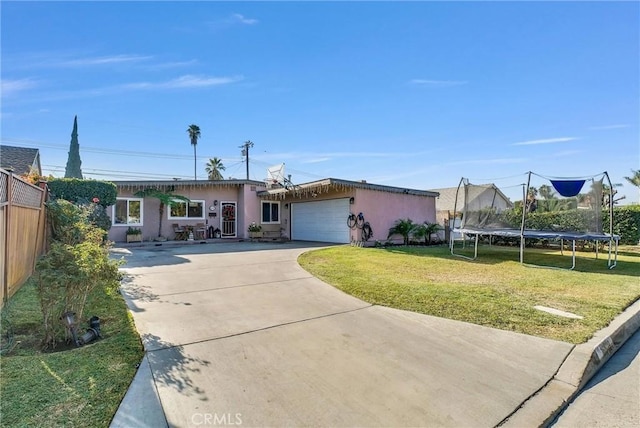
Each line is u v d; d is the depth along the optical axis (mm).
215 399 2549
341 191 15008
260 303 5090
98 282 3949
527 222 12859
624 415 2604
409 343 3678
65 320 3480
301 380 2859
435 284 6402
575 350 3537
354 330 4039
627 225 14227
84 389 2604
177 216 16078
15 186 4941
